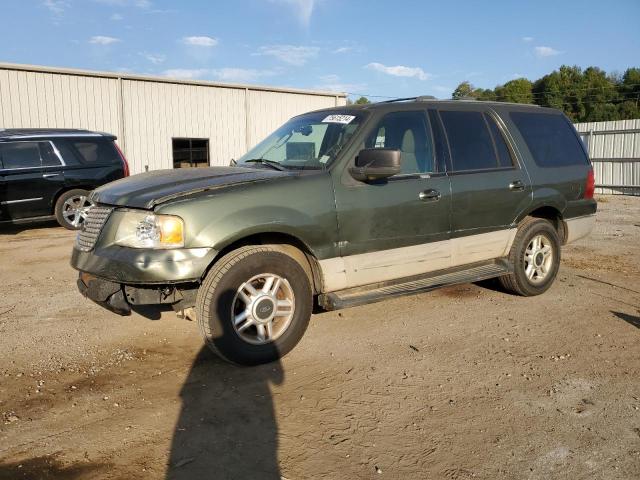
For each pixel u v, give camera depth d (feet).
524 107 19.80
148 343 15.16
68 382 12.75
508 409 11.50
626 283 21.61
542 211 19.97
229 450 9.96
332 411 11.38
